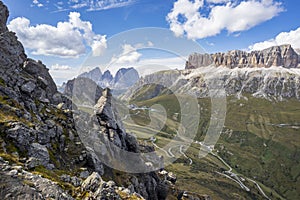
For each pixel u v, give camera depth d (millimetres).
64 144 30438
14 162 20312
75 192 20812
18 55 41062
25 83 35250
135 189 33125
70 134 32188
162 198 42781
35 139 25688
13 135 23312
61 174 23609
